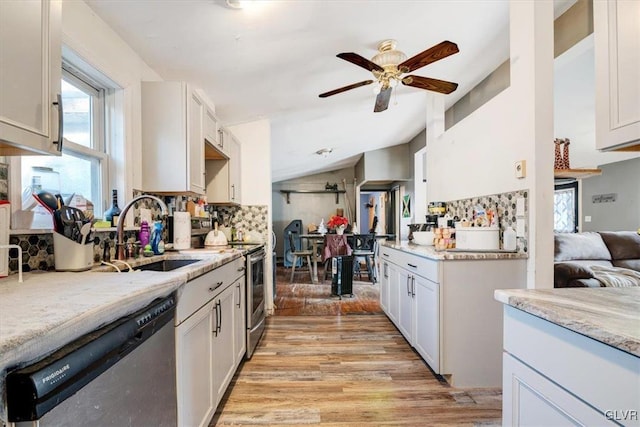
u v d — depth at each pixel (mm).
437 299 2049
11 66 918
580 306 821
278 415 1753
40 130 1026
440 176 3496
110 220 1741
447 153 3318
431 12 2125
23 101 961
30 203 1302
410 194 6324
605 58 1012
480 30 2469
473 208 2785
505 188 2326
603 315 740
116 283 1025
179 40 1957
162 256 1970
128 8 1622
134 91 2006
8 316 662
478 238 2287
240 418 1728
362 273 6438
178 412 1199
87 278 1121
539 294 960
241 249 2547
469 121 2854
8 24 908
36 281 1064
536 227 2020
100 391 729
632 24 930
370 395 1952
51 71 1070
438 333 2049
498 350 2064
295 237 7441
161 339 1045
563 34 2426
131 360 863
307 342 2797
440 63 3070
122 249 1688
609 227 5977
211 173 3273
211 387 1601
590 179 6289
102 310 742
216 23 1838
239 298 2250
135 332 859
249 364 2369
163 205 1760
